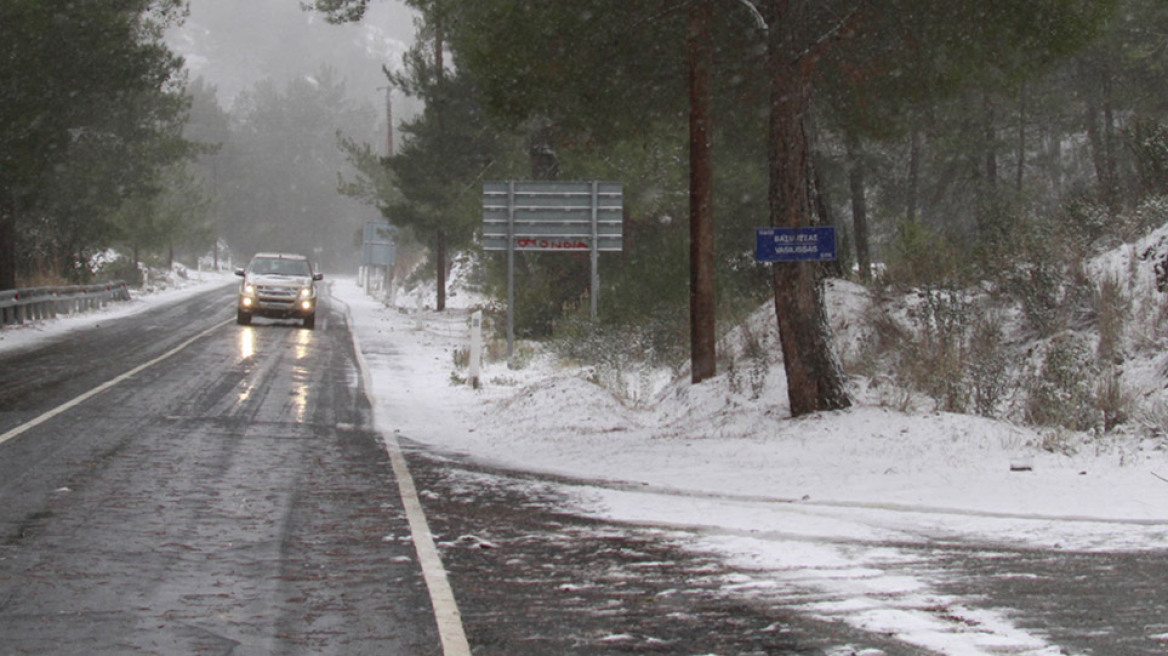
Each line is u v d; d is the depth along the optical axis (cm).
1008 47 1268
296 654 475
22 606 544
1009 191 2900
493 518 804
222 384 1780
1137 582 586
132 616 530
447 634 501
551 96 1420
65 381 1741
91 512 790
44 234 4072
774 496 881
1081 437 1039
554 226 2359
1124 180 1828
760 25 1256
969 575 607
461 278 5425
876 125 1527
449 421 1484
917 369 1303
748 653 468
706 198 1487
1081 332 1334
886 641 480
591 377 1767
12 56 2584
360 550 691
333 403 1611
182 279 7994
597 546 703
